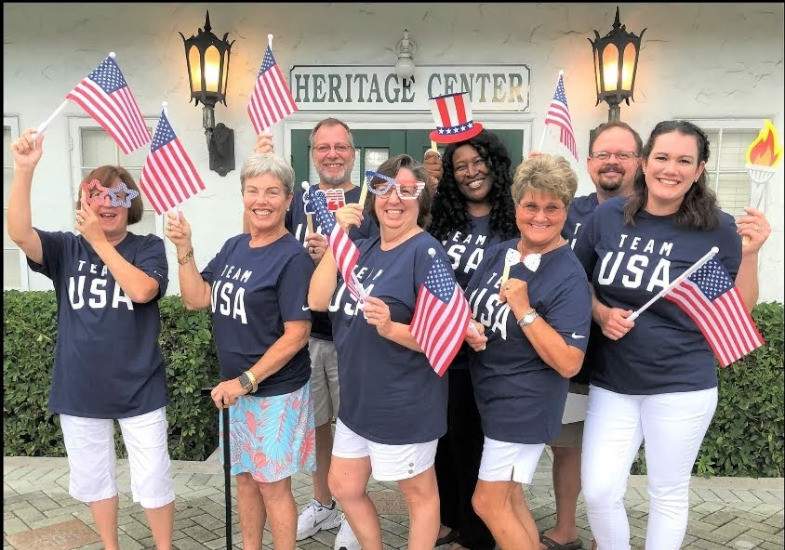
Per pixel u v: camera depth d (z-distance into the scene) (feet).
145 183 9.21
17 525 11.59
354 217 8.55
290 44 17.69
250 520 9.18
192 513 12.03
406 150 17.83
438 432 7.93
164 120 9.14
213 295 8.85
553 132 17.65
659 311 7.75
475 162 9.38
